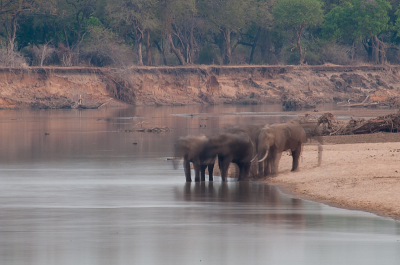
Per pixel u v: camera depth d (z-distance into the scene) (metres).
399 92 114.88
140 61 120.81
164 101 115.88
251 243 15.13
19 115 87.06
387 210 19.05
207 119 77.25
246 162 26.33
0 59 110.00
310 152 32.81
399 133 44.62
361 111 87.75
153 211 19.31
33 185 25.55
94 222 17.62
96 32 115.38
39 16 116.38
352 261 13.55
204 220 17.88
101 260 13.64
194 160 25.91
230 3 120.75
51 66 113.44
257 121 72.25
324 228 16.73
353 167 26.73
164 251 14.41
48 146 45.22
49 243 15.16
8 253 14.22
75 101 106.69
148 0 114.38
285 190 23.39
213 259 13.73
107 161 35.31
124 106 111.75
